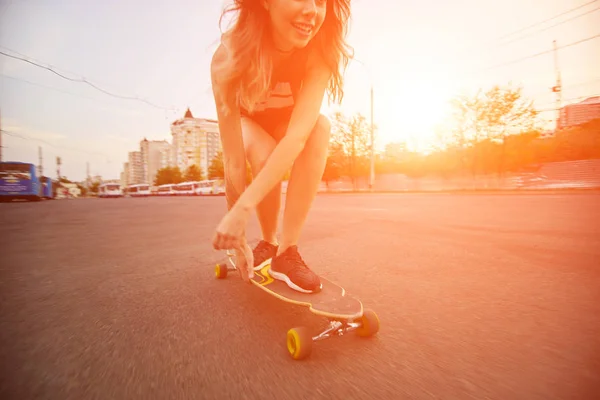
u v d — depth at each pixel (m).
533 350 1.51
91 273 3.02
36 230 6.28
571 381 1.26
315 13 1.45
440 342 1.60
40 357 1.51
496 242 4.05
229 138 1.71
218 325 1.85
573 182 20.94
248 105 1.75
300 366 1.40
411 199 14.58
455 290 2.36
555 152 21.55
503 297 2.20
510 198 12.95
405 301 2.16
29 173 24.08
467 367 1.38
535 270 2.81
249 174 2.02
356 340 1.64
